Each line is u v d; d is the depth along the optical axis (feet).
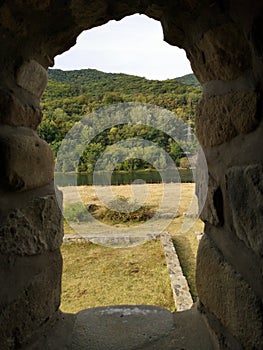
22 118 2.42
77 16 2.56
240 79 2.05
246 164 1.91
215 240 2.44
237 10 1.86
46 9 2.29
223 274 2.19
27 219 2.32
